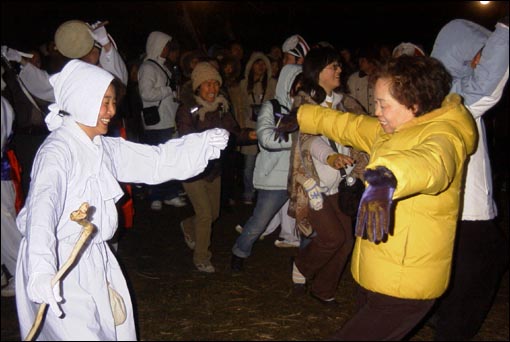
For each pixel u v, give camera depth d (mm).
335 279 4598
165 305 4750
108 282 3027
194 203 5234
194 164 3367
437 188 2375
